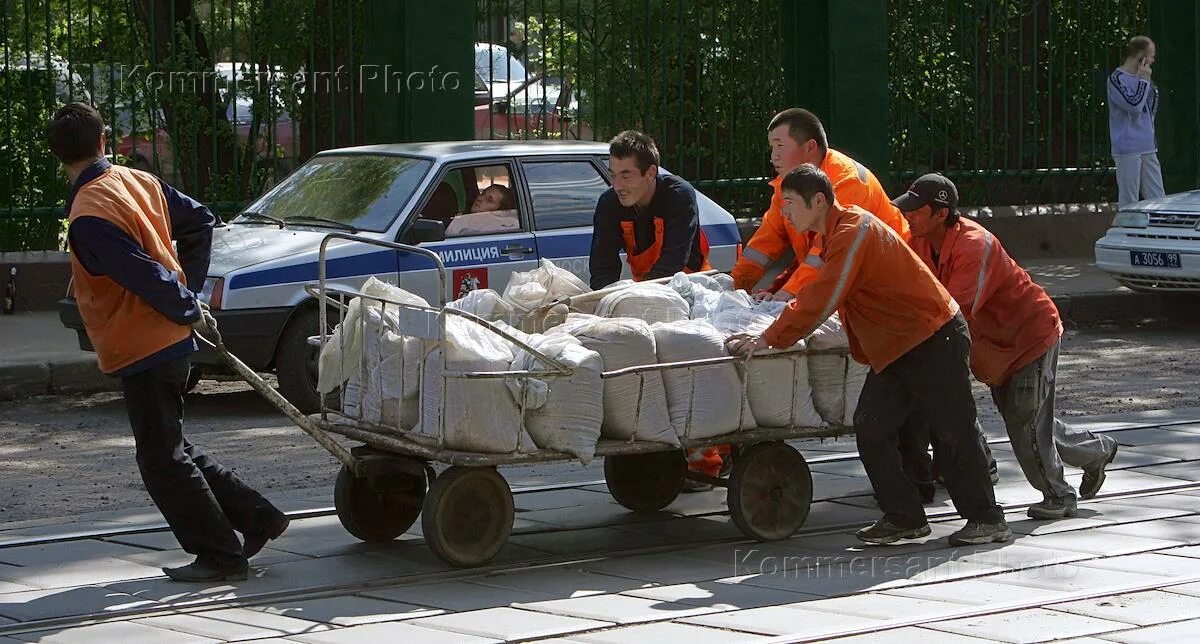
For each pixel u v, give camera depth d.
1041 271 20.34
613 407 8.02
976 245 8.70
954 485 8.46
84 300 7.38
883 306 8.08
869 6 19.94
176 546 8.38
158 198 7.49
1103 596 7.35
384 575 7.84
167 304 7.23
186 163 18.20
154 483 7.53
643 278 9.59
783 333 8.04
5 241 17.09
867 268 7.97
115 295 7.32
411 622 6.99
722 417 8.29
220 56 20.62
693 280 9.20
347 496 8.36
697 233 9.70
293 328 12.26
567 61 19.98
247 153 18.36
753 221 19.59
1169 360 15.52
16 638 6.75
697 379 8.22
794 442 11.41
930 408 8.25
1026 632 6.75
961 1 20.89
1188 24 22.44
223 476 7.84
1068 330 17.88
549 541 8.64
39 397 13.62
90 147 7.31
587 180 13.51
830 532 8.85
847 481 10.12
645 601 7.35
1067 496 9.01
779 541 8.63
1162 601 7.28
